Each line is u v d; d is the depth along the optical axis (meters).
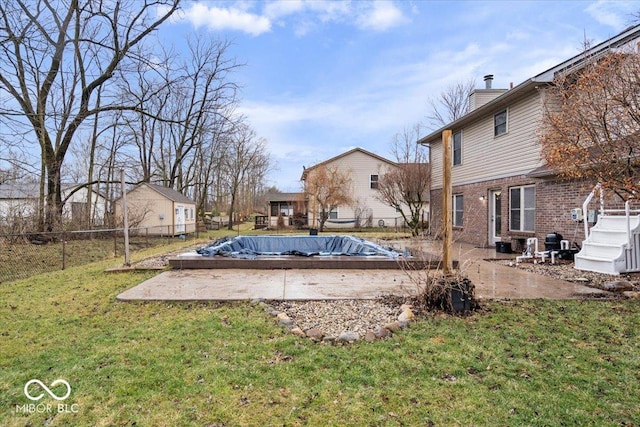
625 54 5.15
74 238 14.17
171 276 6.30
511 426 2.00
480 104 12.69
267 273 6.57
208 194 36.41
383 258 7.20
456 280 3.99
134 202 19.02
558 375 2.53
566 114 5.68
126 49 12.66
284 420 2.08
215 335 3.33
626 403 2.19
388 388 2.40
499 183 10.40
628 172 5.13
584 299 4.46
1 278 6.93
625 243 5.85
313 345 3.09
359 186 25.02
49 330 3.58
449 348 2.98
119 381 2.50
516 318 3.71
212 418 2.10
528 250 8.05
